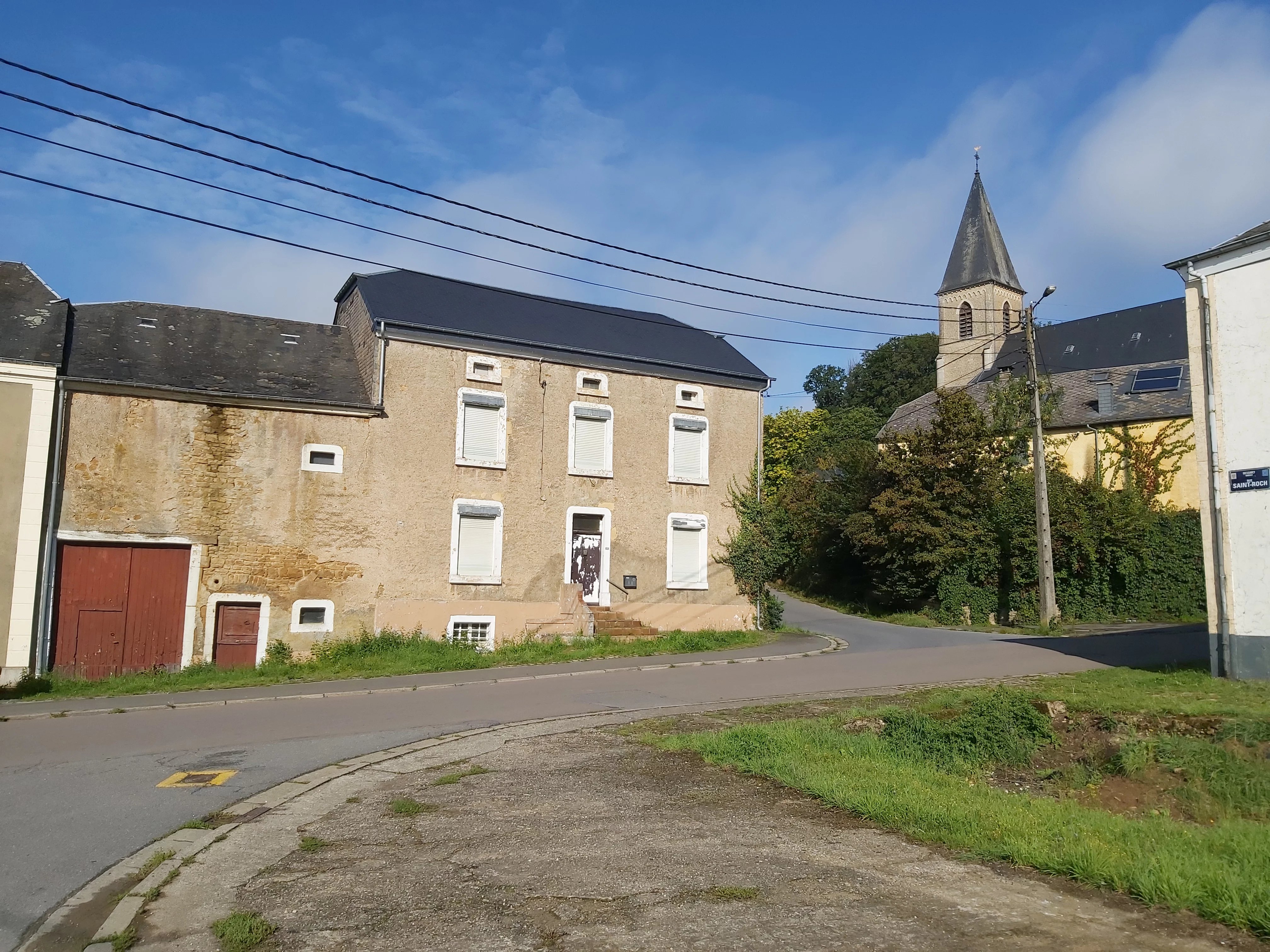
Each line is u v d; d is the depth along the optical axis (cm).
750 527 2433
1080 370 4481
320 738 1111
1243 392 1398
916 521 2905
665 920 535
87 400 1759
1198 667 1538
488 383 2134
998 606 2903
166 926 546
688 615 2334
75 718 1269
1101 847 642
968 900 560
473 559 2083
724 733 1066
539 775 912
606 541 2245
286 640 1872
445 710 1320
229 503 1853
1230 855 653
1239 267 1412
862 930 515
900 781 856
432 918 547
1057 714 1207
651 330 2577
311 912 562
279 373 2014
